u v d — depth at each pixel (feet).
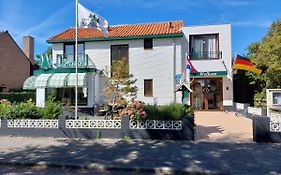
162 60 87.86
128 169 29.76
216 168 29.30
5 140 44.73
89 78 83.05
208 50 89.45
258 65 79.46
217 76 88.07
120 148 38.47
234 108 86.89
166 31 88.89
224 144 40.34
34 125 47.78
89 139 45.11
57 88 84.89
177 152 35.96
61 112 52.26
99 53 90.94
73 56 90.74
